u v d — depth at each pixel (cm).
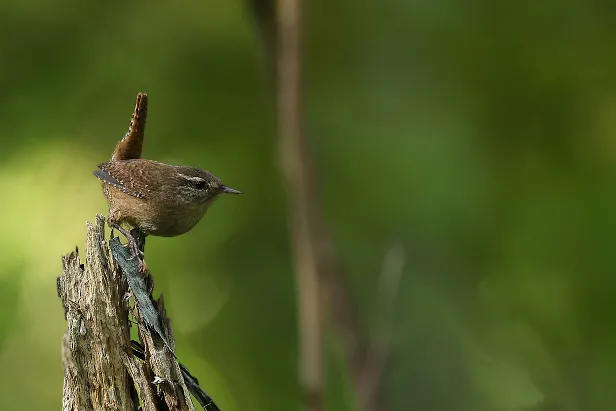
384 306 1107
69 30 1221
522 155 1190
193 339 1294
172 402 633
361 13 1323
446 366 1337
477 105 1208
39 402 1302
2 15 1197
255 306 1296
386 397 1223
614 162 1169
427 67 1256
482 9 1230
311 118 1248
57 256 1248
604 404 1249
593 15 1218
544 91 1201
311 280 1053
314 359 1031
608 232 1128
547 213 1152
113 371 640
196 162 1220
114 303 646
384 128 1215
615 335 1156
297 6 1040
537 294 1205
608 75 1195
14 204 1213
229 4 1256
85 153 1210
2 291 1218
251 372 1281
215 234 1278
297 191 1056
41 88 1195
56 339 1310
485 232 1154
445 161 1144
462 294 1278
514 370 1314
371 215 1187
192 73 1237
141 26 1246
